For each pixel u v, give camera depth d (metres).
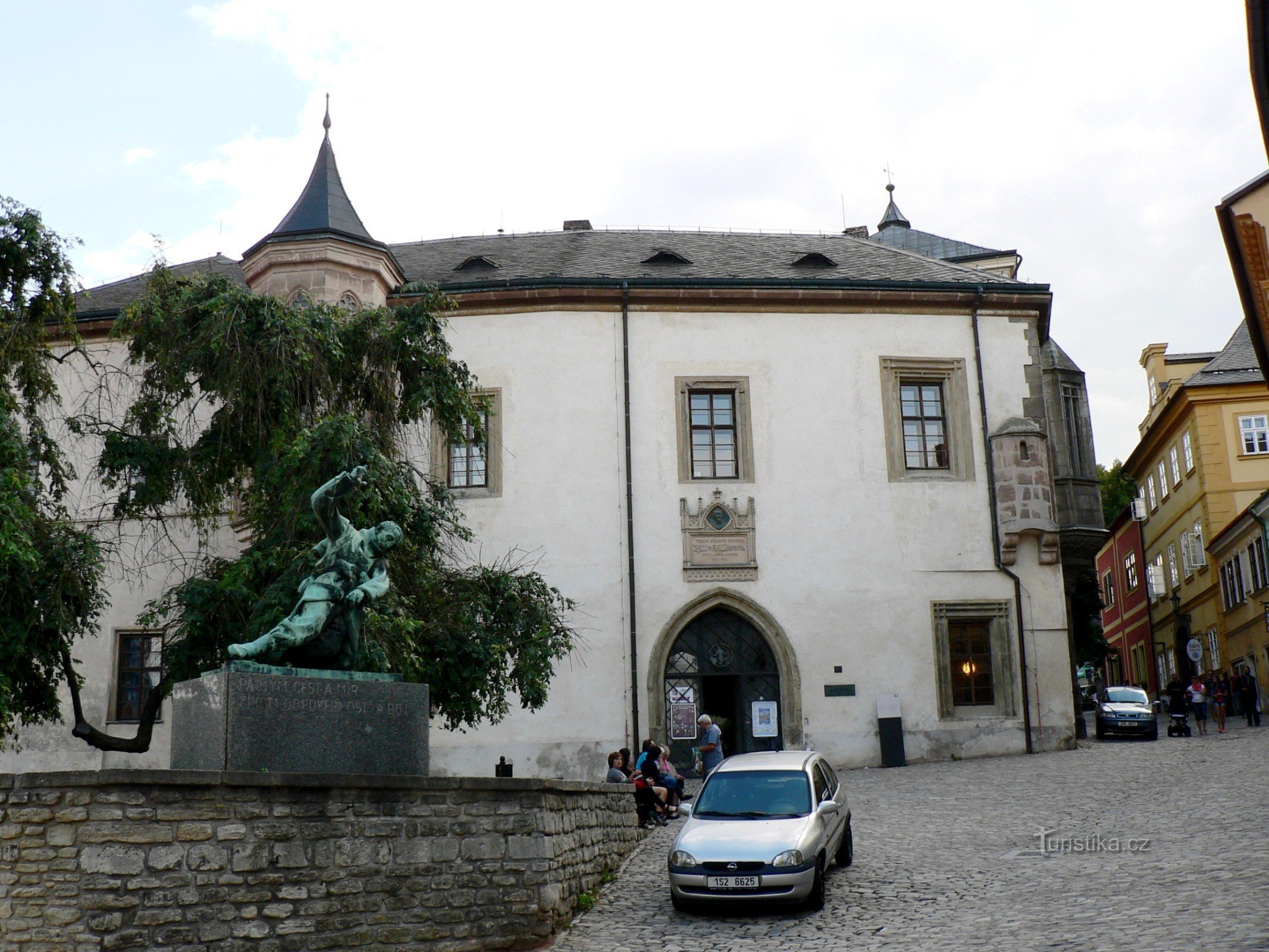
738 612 26.23
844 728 25.78
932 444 27.72
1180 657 53.31
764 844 12.55
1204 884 11.77
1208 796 17.72
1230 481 46.72
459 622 18.17
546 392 26.78
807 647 26.06
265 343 16.94
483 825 11.38
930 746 25.91
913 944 10.68
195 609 16.64
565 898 12.40
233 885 9.98
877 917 11.88
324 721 10.77
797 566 26.41
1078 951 9.73
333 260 25.83
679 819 19.67
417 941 10.76
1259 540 41.50
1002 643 26.61
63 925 9.52
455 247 32.16
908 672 26.19
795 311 27.61
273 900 10.12
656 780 19.91
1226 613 46.22
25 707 17.14
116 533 25.62
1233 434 46.97
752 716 25.98
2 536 14.37
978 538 26.98
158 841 9.78
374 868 10.67
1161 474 54.00
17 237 16.95
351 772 10.84
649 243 31.86
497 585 19.09
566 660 25.50
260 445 17.12
